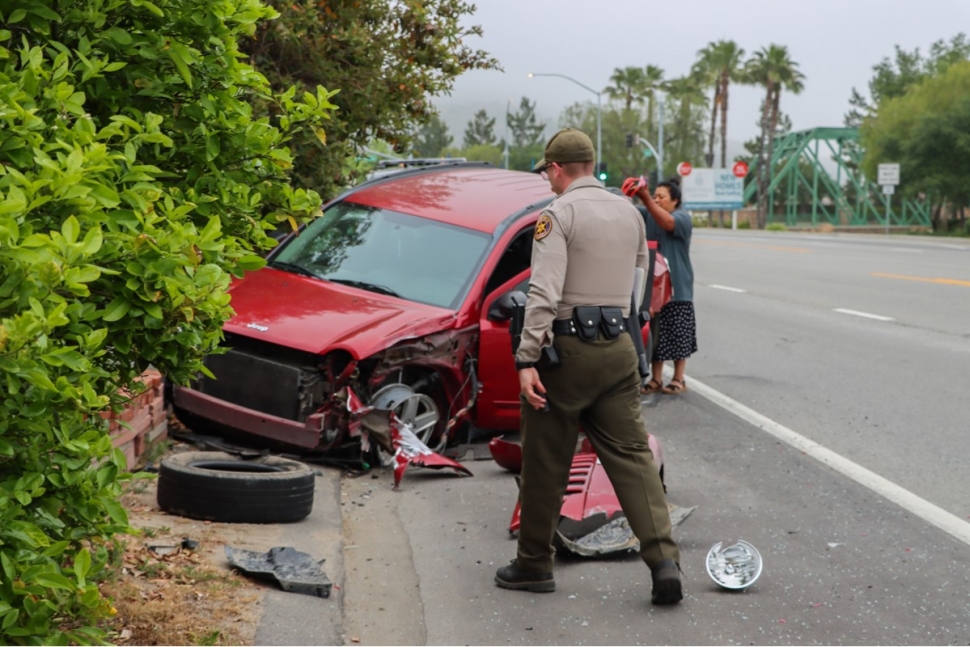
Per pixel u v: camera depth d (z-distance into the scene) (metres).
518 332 4.95
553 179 4.95
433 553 5.45
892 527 5.88
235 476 5.47
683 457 7.48
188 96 3.42
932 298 16.97
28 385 2.42
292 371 6.68
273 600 4.49
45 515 2.58
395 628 4.51
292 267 7.98
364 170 12.24
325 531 5.60
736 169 83.69
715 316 15.46
